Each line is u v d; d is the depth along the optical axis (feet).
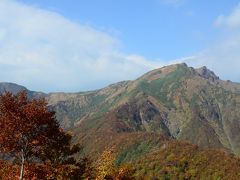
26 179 86.12
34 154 86.69
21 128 82.23
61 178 91.35
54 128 87.56
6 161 88.28
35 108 82.99
